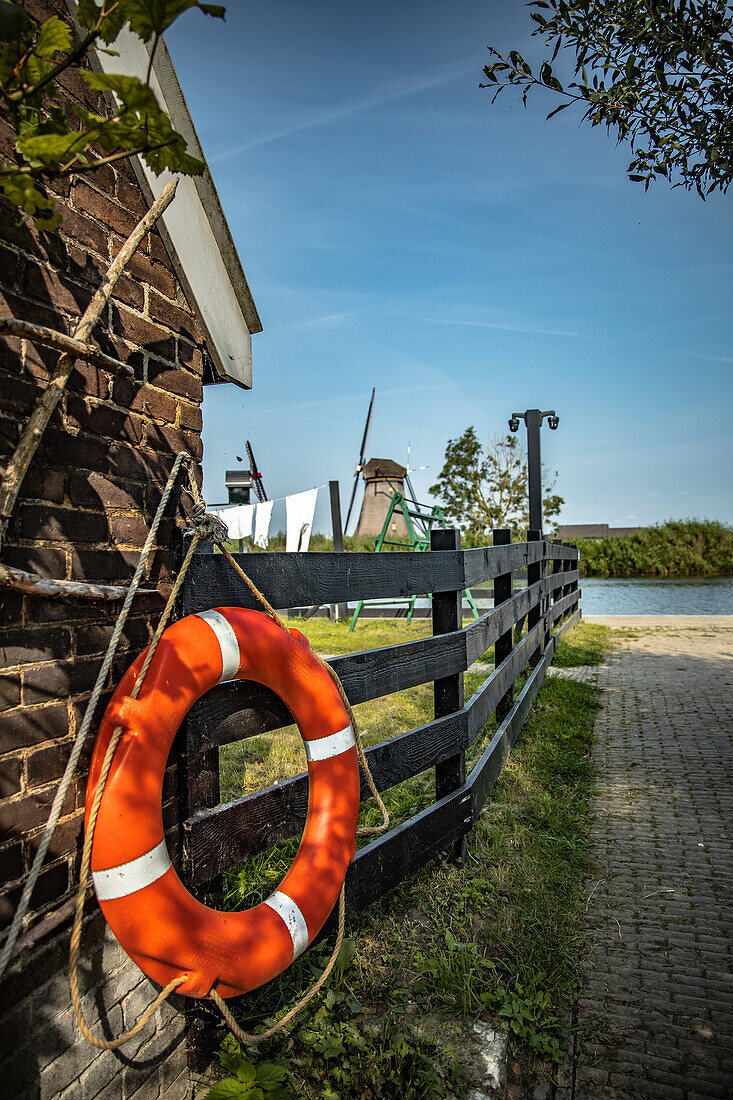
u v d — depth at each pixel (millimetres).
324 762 2205
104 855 1563
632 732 5891
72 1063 1631
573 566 12922
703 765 5031
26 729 1520
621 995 2566
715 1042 2326
